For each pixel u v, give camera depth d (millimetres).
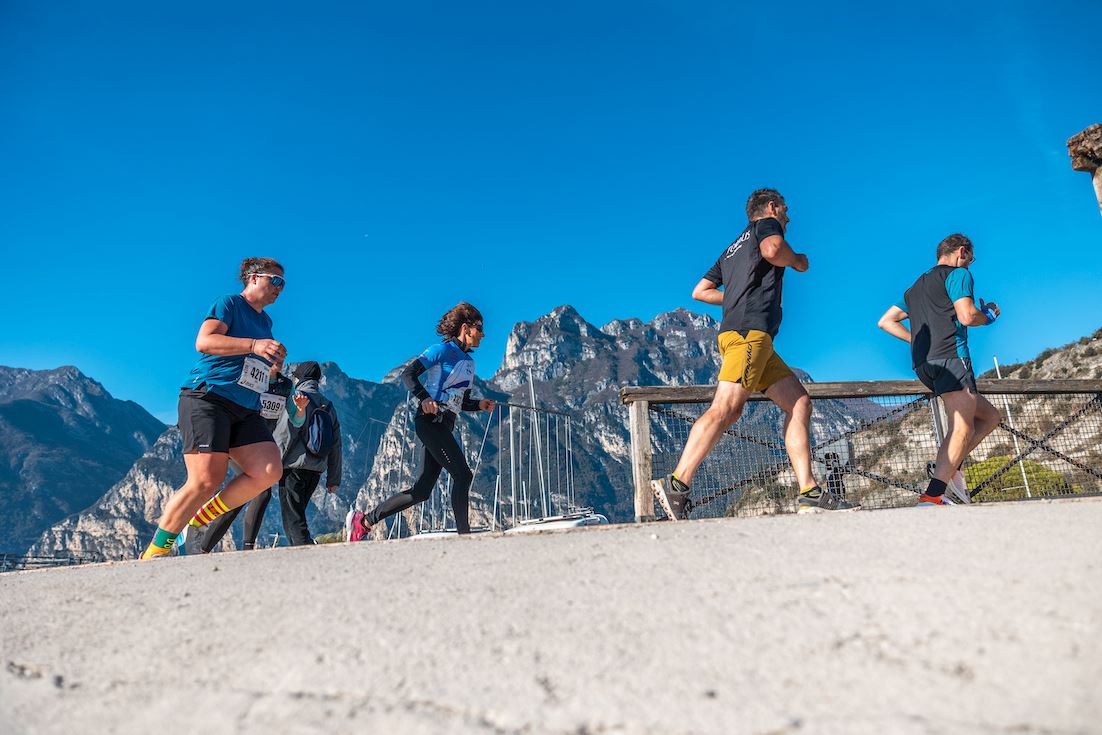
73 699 1204
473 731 977
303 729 1016
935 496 4500
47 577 2395
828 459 5582
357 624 1448
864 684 1021
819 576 1534
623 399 5559
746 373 3600
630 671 1123
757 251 3686
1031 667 1017
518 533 2541
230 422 3752
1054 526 1869
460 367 4695
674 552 1882
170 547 3615
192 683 1225
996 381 6230
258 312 4051
